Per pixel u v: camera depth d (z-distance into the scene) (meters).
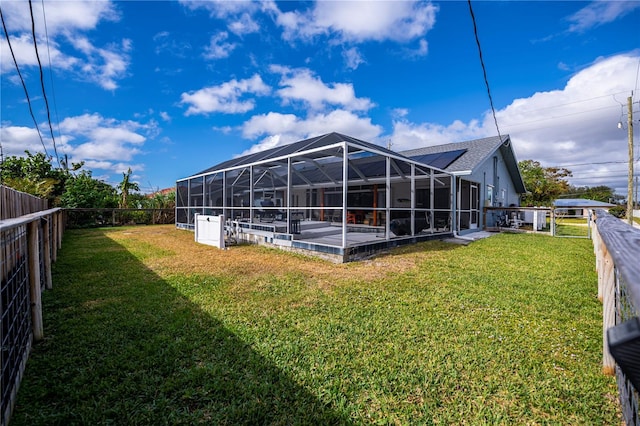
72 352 2.49
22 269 2.43
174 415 1.82
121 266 5.75
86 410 1.85
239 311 3.44
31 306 2.60
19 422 1.76
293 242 7.38
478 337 2.82
